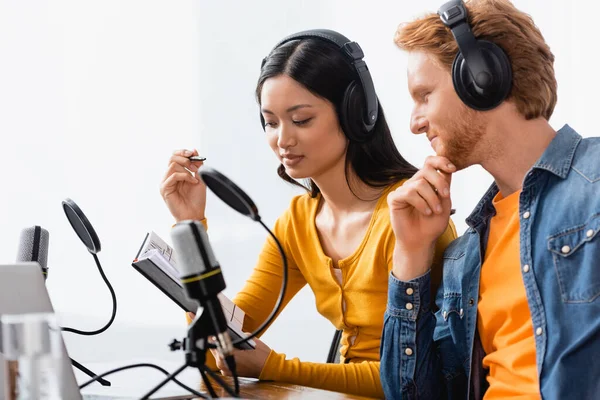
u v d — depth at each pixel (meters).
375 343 1.67
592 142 1.24
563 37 3.15
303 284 1.91
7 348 0.85
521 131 1.26
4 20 3.44
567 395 1.14
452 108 1.26
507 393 1.23
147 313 3.51
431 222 1.37
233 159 3.64
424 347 1.42
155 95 3.58
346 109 1.63
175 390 1.31
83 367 1.34
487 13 1.22
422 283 1.41
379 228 1.67
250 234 3.64
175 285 1.35
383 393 1.58
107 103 3.54
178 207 1.85
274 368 1.54
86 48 3.52
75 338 3.40
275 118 1.66
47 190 3.49
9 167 3.46
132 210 3.56
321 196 1.83
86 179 3.52
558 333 1.16
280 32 3.61
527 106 1.24
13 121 3.46
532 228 1.23
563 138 1.25
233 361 0.96
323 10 3.57
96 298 3.51
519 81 1.23
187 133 3.60
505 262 1.30
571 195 1.20
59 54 3.50
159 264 1.34
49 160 3.49
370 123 1.65
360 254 1.69
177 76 3.60
